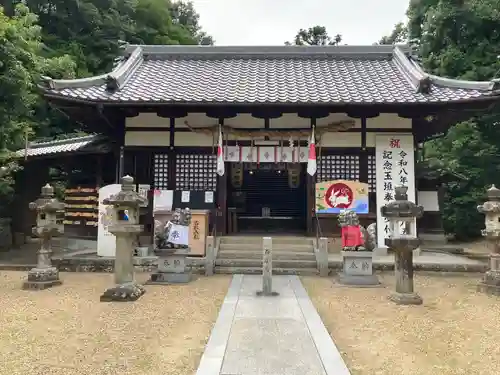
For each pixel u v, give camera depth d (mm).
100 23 26203
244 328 6102
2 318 6734
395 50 15977
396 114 13031
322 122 13328
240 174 16438
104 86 13094
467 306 7703
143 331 6094
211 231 13031
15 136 13102
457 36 21484
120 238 8352
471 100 11406
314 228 13070
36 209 9383
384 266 11078
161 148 13281
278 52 16766
